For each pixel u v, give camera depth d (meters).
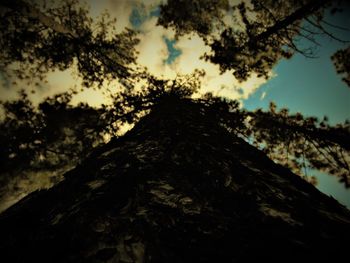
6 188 4.58
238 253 1.72
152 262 1.65
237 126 6.84
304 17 6.62
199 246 1.77
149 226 1.95
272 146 7.53
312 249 1.79
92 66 8.56
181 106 6.98
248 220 2.07
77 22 8.10
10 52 7.44
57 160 5.04
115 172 2.99
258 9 7.45
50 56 7.93
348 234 2.05
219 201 2.31
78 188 2.85
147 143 3.91
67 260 1.73
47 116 4.68
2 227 2.37
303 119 7.00
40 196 3.11
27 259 1.82
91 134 5.95
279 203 2.39
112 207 2.21
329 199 2.96
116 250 1.74
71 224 2.08
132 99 7.52
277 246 1.79
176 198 2.31
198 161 3.11
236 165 3.15
